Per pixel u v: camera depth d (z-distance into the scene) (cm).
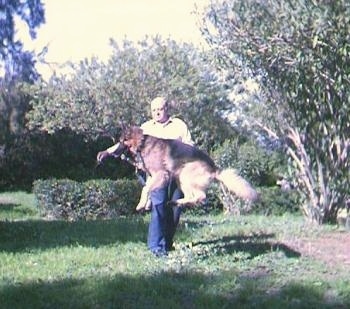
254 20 1040
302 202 1202
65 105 2208
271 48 1005
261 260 748
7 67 3167
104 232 1027
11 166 2670
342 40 906
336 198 1157
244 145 1856
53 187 1602
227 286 636
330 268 716
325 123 1125
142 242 899
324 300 601
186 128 803
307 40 941
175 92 1989
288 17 937
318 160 1152
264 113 1252
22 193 2483
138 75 2073
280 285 645
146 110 2050
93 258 773
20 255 805
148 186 742
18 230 1062
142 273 691
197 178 722
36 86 2377
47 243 911
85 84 2194
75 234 1005
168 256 771
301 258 763
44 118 2292
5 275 691
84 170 2609
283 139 1205
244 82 1196
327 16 882
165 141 741
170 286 631
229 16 1100
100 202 1623
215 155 1798
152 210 803
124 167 2531
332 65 965
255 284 643
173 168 731
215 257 759
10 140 2656
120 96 2066
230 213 1636
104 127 2189
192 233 969
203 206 1622
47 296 606
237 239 895
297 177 1189
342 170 1141
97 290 621
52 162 2659
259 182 1814
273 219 1268
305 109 1134
